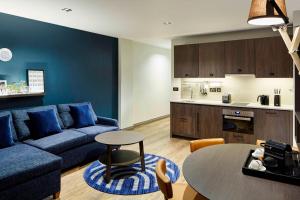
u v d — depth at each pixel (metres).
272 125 4.44
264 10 1.48
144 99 7.36
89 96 5.34
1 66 3.74
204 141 2.53
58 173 2.89
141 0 3.06
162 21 4.18
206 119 5.15
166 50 8.42
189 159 1.99
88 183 3.26
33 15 3.84
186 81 5.95
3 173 2.42
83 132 4.07
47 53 4.39
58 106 4.41
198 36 5.59
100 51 5.55
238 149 2.23
